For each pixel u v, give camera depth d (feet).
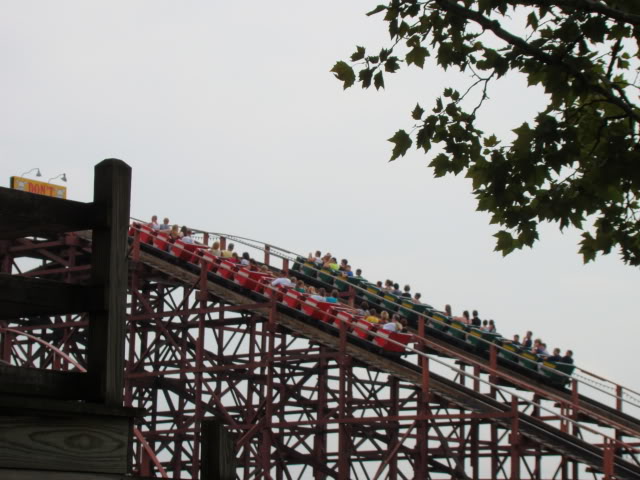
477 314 179.32
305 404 150.00
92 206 30.53
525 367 160.56
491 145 46.11
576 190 44.34
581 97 43.37
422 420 135.74
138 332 159.53
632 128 43.62
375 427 143.54
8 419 27.17
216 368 148.77
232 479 28.55
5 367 28.71
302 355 144.56
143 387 156.35
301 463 145.28
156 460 144.46
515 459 129.08
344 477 138.92
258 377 153.99
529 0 41.73
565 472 129.59
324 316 144.77
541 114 43.45
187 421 151.12
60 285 29.99
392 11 44.83
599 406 153.58
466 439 136.87
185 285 160.25
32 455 27.40
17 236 30.86
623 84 45.91
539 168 43.55
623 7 42.60
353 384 146.10
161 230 167.43
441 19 45.14
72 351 166.81
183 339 157.79
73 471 28.17
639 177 43.01
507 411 132.36
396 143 46.78
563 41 42.70
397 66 45.47
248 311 153.69
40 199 29.60
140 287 163.94
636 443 132.87
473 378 131.54
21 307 29.37
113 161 30.66
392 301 182.19
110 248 30.27
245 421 153.99
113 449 29.22
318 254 200.44
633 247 45.91
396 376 138.92
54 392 29.63
